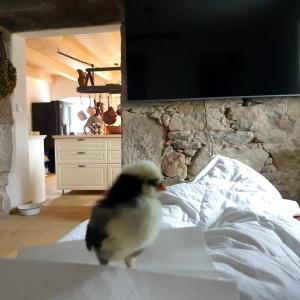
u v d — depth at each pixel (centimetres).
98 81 650
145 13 244
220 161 187
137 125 258
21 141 332
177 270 56
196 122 248
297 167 235
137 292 48
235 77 234
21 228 268
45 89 748
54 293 49
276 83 229
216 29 234
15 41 315
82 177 435
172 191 129
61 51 480
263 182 172
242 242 78
